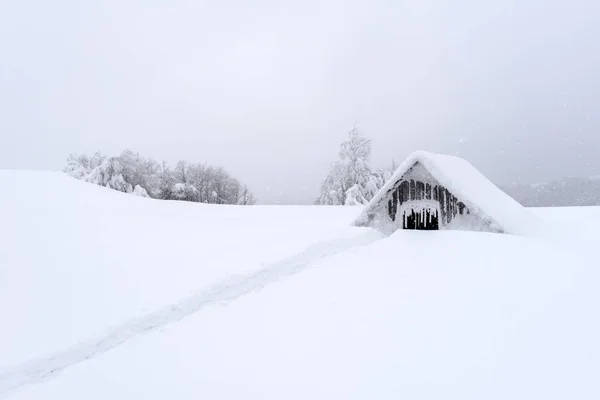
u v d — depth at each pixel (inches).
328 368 136.0
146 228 413.1
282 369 137.2
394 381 125.5
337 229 411.2
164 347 157.6
